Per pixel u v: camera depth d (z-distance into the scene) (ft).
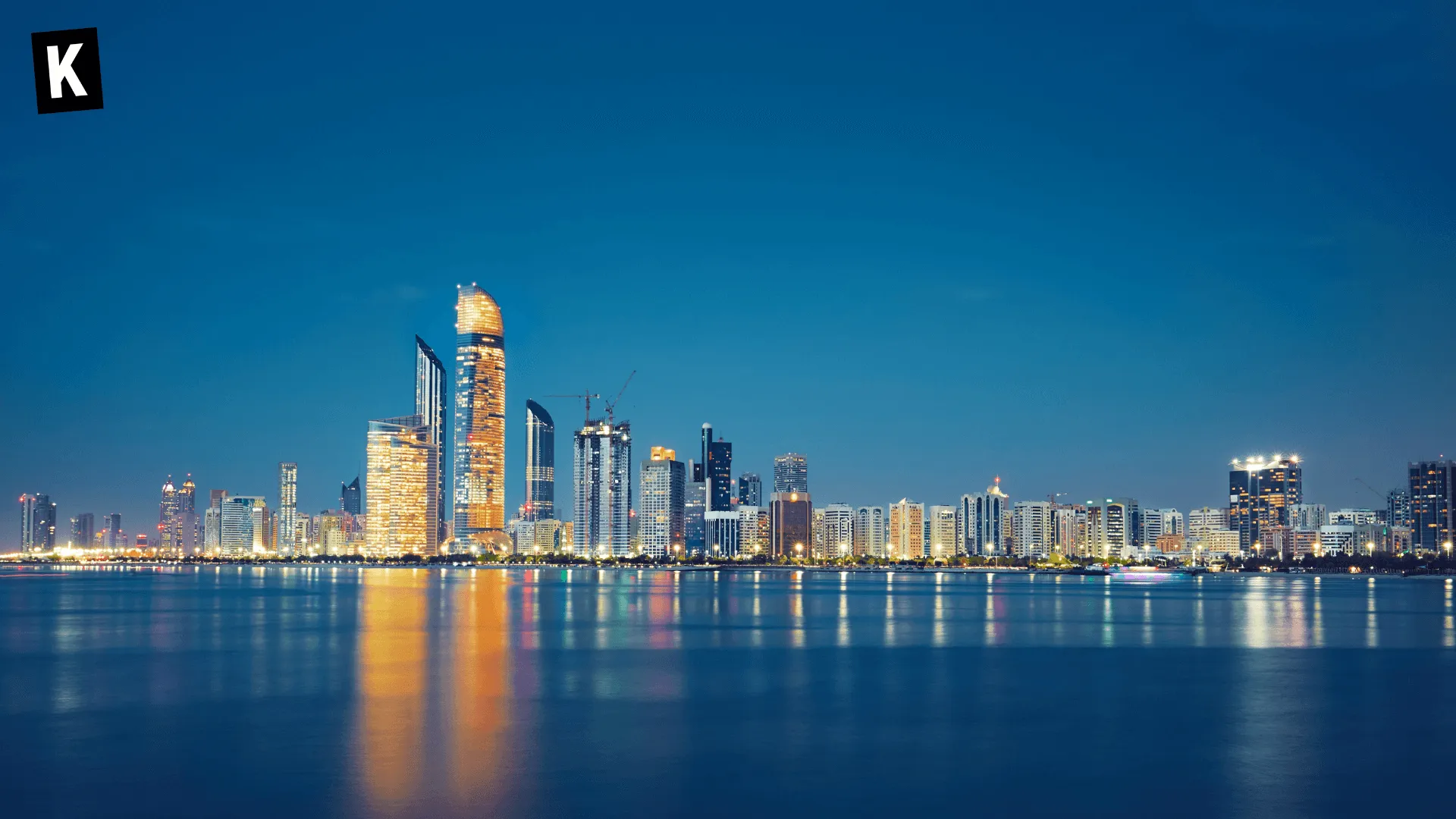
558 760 212.43
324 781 193.67
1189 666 384.47
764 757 217.36
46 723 251.60
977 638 506.48
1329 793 190.80
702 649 438.81
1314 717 271.49
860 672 361.10
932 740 236.43
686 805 179.73
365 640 473.26
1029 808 180.45
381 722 253.24
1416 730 251.60
